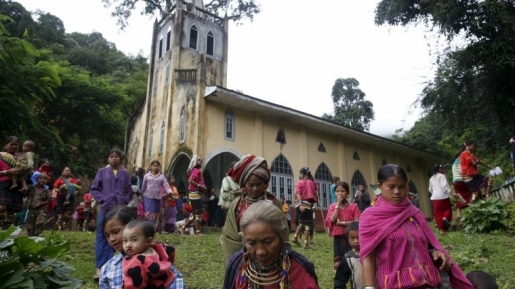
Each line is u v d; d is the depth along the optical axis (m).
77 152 23.98
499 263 6.03
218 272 5.98
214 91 16.55
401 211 2.57
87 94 21.58
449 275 2.57
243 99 17.25
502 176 18.83
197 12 22.89
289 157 19.55
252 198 3.39
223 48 22.97
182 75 18.88
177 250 7.49
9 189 6.52
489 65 14.15
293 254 2.16
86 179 25.73
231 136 17.64
